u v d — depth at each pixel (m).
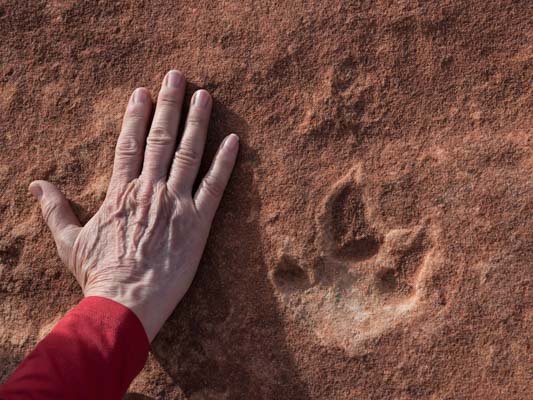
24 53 1.65
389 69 1.49
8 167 1.62
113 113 1.58
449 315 1.38
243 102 1.53
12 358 1.55
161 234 1.40
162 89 1.50
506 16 1.47
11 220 1.60
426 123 1.46
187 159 1.45
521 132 1.43
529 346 1.35
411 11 1.50
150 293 1.36
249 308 1.46
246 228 1.48
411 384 1.38
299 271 1.47
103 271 1.39
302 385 1.42
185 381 1.47
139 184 1.44
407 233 1.42
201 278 1.49
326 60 1.52
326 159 1.48
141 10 1.61
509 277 1.37
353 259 1.46
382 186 1.45
